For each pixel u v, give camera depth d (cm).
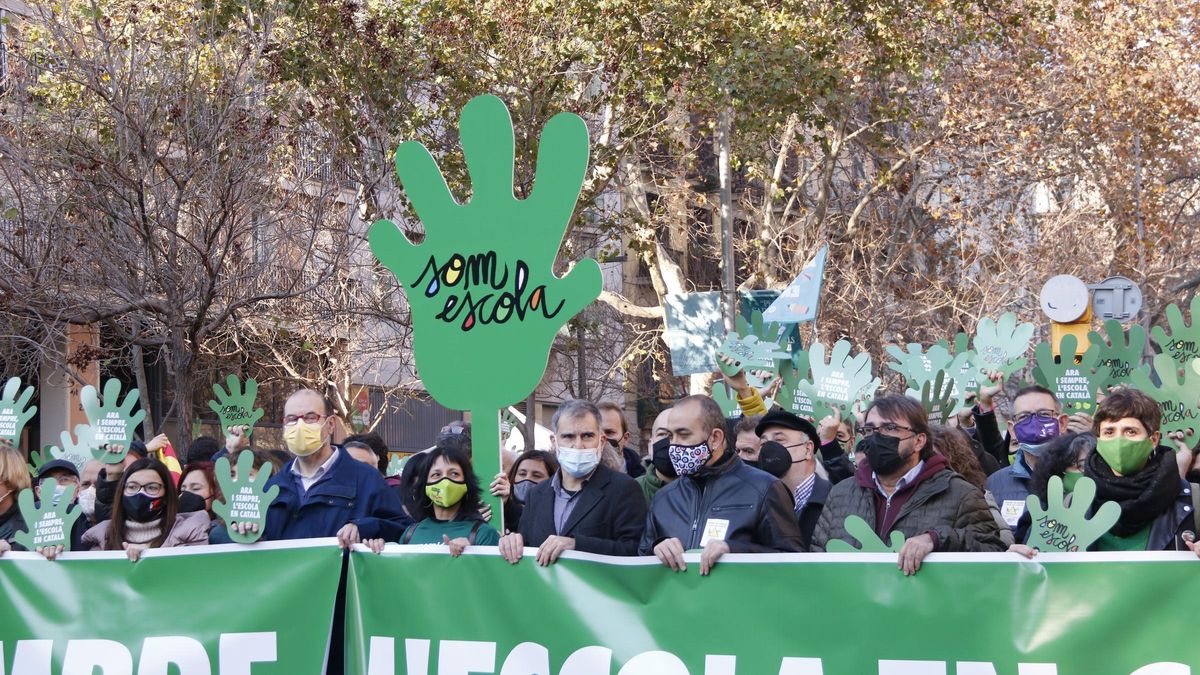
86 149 1557
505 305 735
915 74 2400
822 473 818
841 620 603
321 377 2053
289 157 1794
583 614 639
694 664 620
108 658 700
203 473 807
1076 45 3020
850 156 3241
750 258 3095
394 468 1337
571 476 711
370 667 669
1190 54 3053
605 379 2894
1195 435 689
